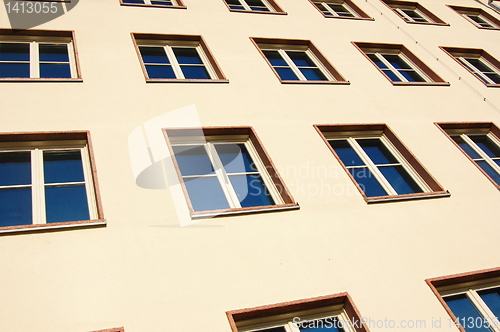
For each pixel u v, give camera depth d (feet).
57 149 25.81
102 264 20.29
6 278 18.98
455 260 25.16
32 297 18.65
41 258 19.92
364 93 36.83
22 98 27.66
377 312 21.67
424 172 30.81
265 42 40.57
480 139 37.63
